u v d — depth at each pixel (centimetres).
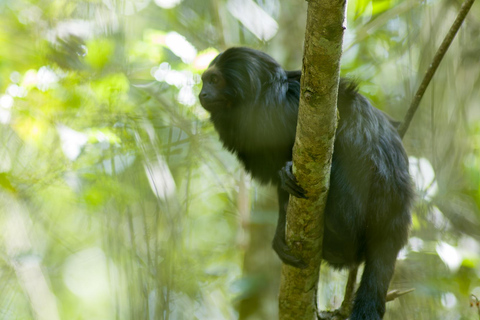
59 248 1010
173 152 813
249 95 608
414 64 861
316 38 369
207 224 981
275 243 541
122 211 695
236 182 863
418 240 718
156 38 780
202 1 996
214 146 914
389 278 531
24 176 771
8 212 819
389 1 766
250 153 619
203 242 958
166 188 686
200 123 819
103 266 1005
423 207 754
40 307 796
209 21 988
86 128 729
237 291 761
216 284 896
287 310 537
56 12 821
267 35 881
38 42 802
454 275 721
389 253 537
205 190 870
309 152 433
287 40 874
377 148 545
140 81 826
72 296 1045
